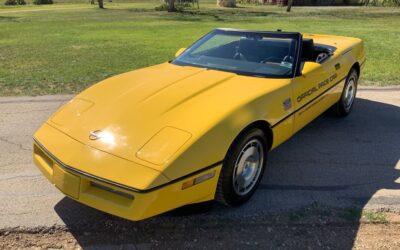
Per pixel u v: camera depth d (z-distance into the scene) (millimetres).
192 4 45844
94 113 3238
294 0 46656
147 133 2902
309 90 4168
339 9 37406
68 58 10641
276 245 2930
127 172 2648
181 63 4406
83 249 2871
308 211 3346
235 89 3518
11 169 4016
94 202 2754
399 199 3541
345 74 5156
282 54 4168
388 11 33312
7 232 3021
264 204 3447
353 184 3811
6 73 8586
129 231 3076
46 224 3123
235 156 3121
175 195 2727
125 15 30578
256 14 30922
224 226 3143
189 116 3049
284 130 3771
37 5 55281
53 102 6367
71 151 2896
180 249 2889
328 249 2893
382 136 5031
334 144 4766
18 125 5285
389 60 10203
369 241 2980
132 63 9898
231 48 4422
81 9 40312
